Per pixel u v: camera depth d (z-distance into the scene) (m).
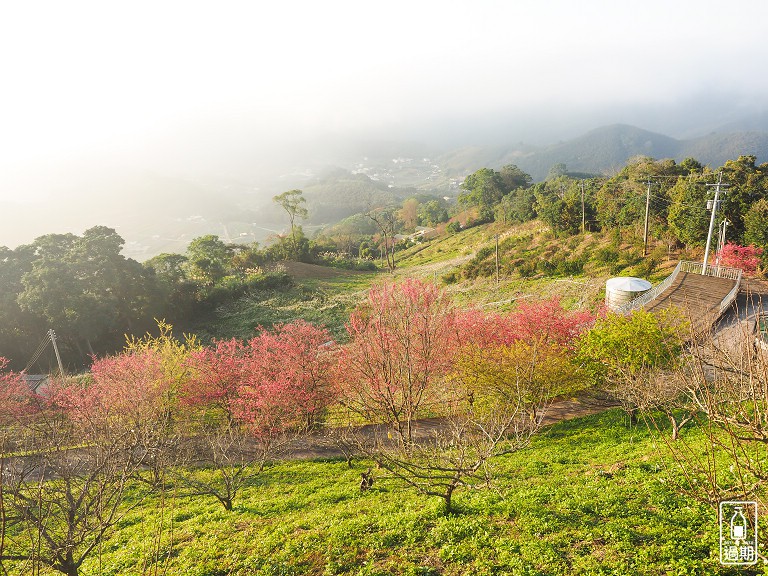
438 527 13.20
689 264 44.59
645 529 11.41
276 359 30.72
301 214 115.50
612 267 54.41
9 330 49.69
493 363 25.34
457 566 11.31
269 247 109.62
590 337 24.69
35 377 42.84
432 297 25.77
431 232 153.12
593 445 20.89
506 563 11.08
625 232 62.81
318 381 29.19
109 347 56.50
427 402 26.94
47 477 14.95
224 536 15.11
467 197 163.12
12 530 14.27
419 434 24.97
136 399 23.38
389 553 12.34
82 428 15.88
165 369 31.31
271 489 20.80
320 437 28.19
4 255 54.38
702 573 9.35
